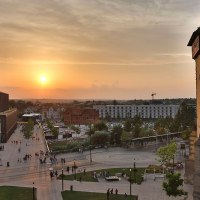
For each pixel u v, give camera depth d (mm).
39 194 111562
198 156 78312
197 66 86375
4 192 113812
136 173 139500
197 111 88312
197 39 82438
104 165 160000
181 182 94750
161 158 157125
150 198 105000
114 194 110312
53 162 164875
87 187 119938
